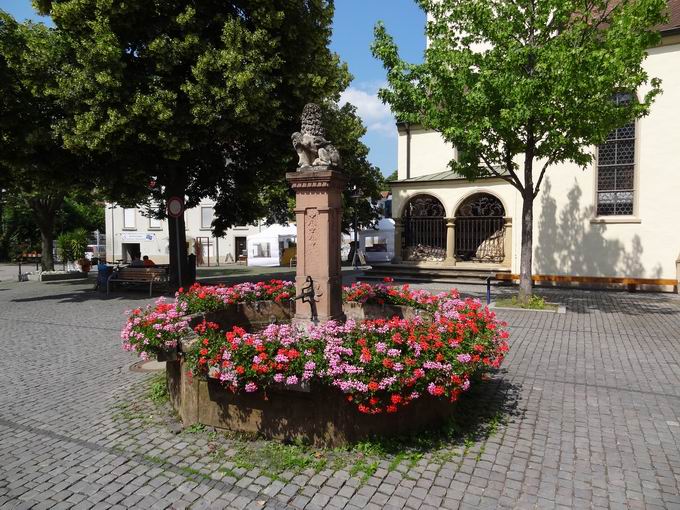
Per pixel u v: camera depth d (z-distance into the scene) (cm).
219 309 660
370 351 405
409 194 1956
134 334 474
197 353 425
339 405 400
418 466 384
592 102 977
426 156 2106
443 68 1113
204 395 446
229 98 1233
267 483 361
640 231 1533
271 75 1380
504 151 1209
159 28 1251
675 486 362
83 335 902
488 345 474
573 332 899
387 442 406
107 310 1196
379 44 1194
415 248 1997
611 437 445
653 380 614
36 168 1290
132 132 1183
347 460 387
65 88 1166
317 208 588
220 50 1259
